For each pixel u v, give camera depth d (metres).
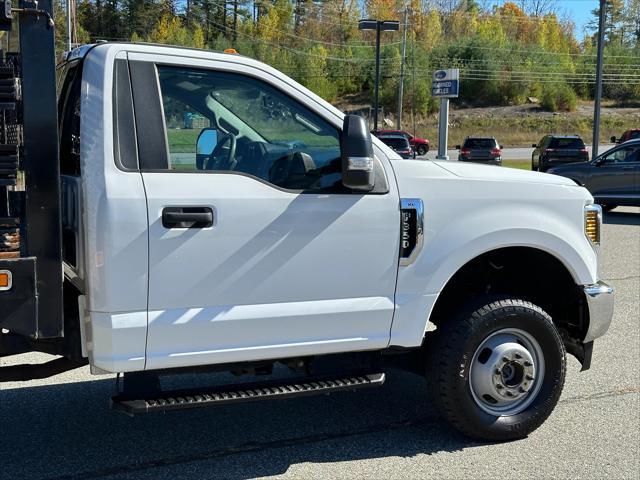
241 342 3.90
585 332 4.87
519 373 4.53
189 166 3.93
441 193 4.32
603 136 78.75
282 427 4.82
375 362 4.39
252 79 4.01
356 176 3.83
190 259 3.73
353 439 4.63
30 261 3.44
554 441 4.63
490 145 36.28
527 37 123.69
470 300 4.51
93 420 4.90
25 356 5.92
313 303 4.04
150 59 3.81
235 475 4.12
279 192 3.95
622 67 102.50
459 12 121.12
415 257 4.24
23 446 4.48
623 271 10.37
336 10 114.00
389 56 90.75
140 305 3.67
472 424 4.47
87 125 3.66
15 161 3.34
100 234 3.58
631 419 5.02
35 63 3.39
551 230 4.57
